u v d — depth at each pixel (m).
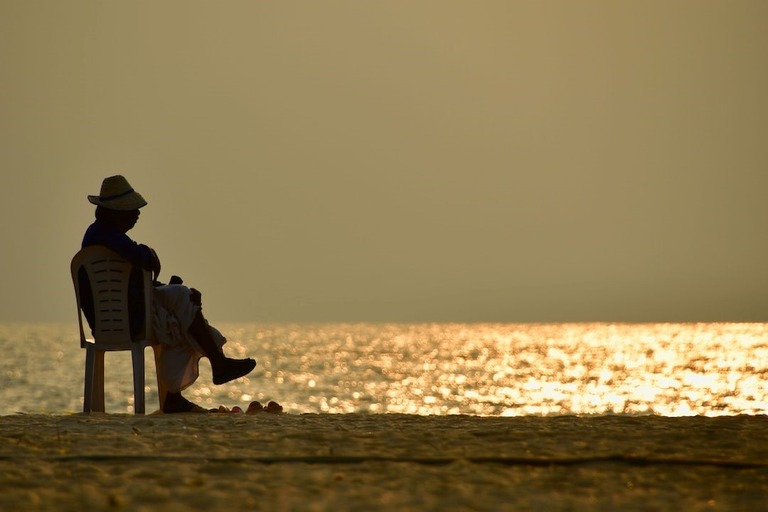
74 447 19.89
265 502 14.59
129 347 27.61
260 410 29.06
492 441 20.67
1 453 19.16
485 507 14.27
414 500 14.70
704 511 14.22
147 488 15.54
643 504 14.64
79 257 27.61
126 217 28.14
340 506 14.26
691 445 20.08
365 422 24.72
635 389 157.00
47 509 14.05
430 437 21.19
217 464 17.91
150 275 27.75
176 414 27.25
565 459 18.08
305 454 19.11
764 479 16.73
